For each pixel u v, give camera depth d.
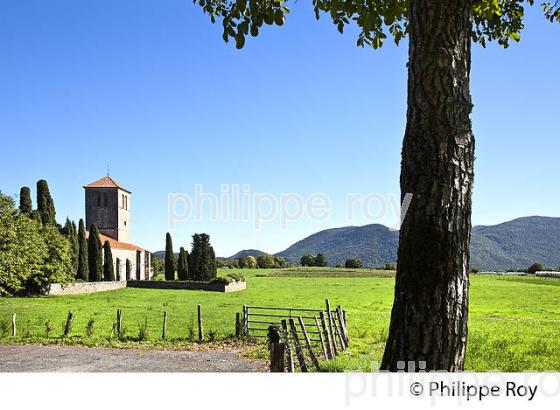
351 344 19.34
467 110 5.01
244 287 68.50
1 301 41.72
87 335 20.98
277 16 5.93
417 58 5.06
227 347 18.50
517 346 18.53
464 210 4.89
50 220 59.78
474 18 7.84
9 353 17.25
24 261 42.09
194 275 69.00
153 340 19.98
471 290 62.06
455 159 4.88
